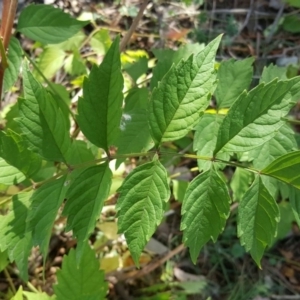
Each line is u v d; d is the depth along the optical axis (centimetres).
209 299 35
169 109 23
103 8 68
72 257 37
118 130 24
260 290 51
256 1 72
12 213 27
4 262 36
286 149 32
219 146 23
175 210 55
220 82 34
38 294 37
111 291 49
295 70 61
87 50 62
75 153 34
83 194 23
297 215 24
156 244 52
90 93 23
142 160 43
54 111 24
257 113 23
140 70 42
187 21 69
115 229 49
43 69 48
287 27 69
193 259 24
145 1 37
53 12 33
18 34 62
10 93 55
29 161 26
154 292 49
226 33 68
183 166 56
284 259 53
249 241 24
